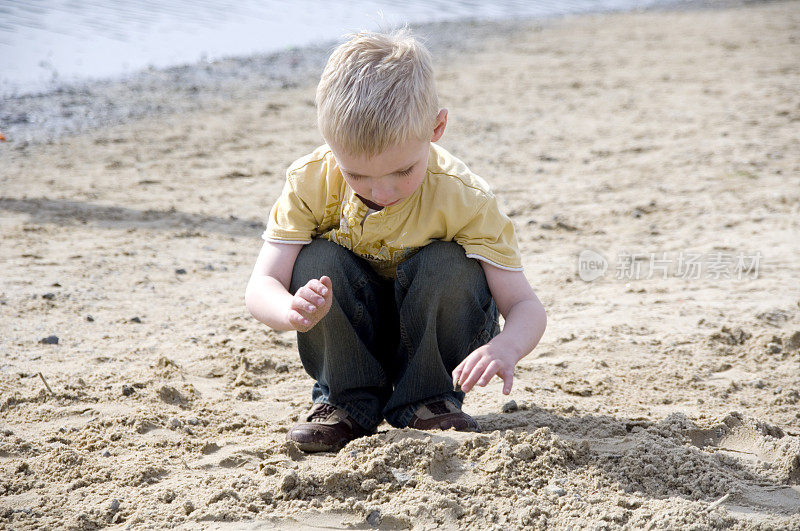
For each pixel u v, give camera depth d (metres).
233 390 7.85
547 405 7.39
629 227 13.89
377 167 5.57
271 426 7.03
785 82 25.66
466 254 6.23
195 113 22.66
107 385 7.69
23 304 9.98
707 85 25.66
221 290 10.95
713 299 10.60
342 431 6.50
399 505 5.54
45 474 6.01
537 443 6.13
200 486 5.84
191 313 10.02
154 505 5.59
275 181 16.91
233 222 14.26
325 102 5.62
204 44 31.88
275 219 6.47
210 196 15.73
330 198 6.27
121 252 12.35
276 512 5.52
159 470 6.08
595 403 7.54
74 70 26.89
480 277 6.29
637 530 5.31
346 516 5.48
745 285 11.09
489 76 27.75
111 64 27.98
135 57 29.17
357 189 5.84
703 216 14.26
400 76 5.53
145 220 14.12
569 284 11.34
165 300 10.47
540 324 6.12
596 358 8.72
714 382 8.17
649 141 19.64
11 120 21.00
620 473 5.98
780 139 19.38
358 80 5.50
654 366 8.55
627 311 10.25
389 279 6.64
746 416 6.96
